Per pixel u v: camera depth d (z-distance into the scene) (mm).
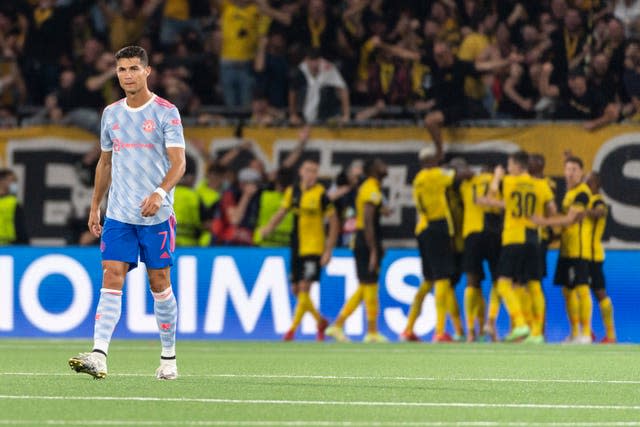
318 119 66062
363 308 61688
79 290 62969
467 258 59562
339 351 49438
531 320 60031
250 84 70000
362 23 69125
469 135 61938
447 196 59688
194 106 68250
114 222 28953
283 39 69688
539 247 58781
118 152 28922
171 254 29531
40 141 65812
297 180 63344
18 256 63438
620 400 26734
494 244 59500
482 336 60500
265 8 69812
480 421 21734
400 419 21984
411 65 66438
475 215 59375
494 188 58094
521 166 58094
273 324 61812
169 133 28734
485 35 66875
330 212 60188
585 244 59375
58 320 62938
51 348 50625
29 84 72125
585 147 61469
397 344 56750
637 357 45281
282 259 61719
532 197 57969
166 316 30562
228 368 37469
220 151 64188
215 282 62062
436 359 43500
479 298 59969
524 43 66062
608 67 63688
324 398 26375
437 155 59188
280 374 34656
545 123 61688
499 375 34906
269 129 63906
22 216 64812
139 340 60969
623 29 64625
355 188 62938
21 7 72875
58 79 72312
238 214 63500
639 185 61031
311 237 60094
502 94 64688
